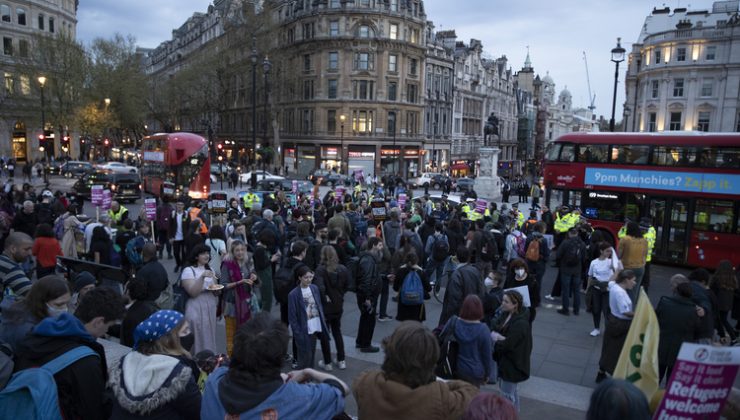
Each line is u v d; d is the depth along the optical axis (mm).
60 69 52250
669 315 7242
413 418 2990
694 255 16969
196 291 7133
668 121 59719
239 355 2947
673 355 7203
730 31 55000
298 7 65500
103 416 3477
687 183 17016
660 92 60031
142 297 5707
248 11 61562
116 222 14852
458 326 5941
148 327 3412
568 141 19562
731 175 16234
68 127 55094
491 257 12094
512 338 6254
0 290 6582
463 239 13602
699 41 56594
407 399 3010
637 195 18109
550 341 10297
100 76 57062
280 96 66250
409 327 3221
